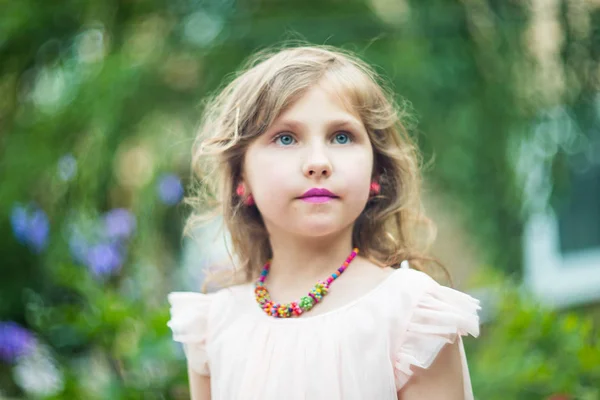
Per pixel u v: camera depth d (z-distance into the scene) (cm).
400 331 127
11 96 307
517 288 262
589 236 413
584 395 224
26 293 310
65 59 304
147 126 293
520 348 235
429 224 166
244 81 142
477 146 284
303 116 130
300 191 128
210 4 296
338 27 288
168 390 228
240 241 152
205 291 164
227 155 141
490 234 291
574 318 240
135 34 300
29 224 288
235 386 134
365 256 146
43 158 292
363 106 136
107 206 296
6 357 285
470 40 289
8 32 299
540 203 298
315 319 132
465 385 134
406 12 291
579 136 299
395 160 149
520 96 291
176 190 291
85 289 261
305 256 138
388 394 125
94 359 276
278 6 292
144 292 284
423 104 278
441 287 130
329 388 125
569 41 296
